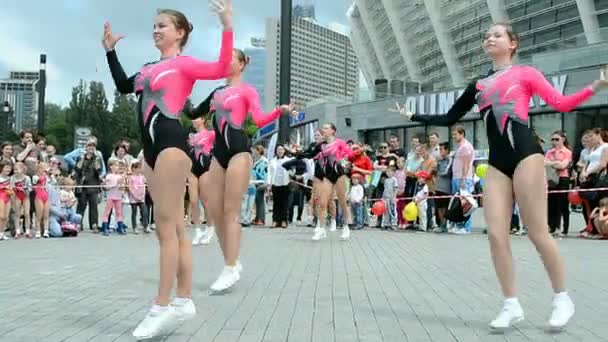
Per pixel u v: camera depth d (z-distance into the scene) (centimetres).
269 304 563
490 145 487
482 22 4050
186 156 451
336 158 1201
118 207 1384
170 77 449
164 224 443
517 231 1343
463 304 569
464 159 1327
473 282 697
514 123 472
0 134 7125
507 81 479
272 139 1669
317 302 574
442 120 531
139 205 1401
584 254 966
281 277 727
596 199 1223
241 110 655
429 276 741
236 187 633
